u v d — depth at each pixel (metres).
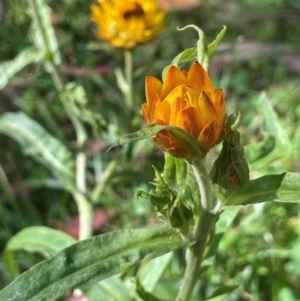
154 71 0.48
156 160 0.38
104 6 0.34
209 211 0.18
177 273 0.27
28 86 0.47
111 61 0.51
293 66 0.48
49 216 0.38
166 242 0.18
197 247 0.19
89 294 0.25
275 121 0.26
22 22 0.55
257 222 0.33
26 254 0.33
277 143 0.26
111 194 0.37
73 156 0.36
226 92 0.45
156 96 0.15
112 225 0.37
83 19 0.55
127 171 0.35
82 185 0.35
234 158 0.16
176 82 0.15
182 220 0.17
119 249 0.18
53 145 0.35
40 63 0.45
